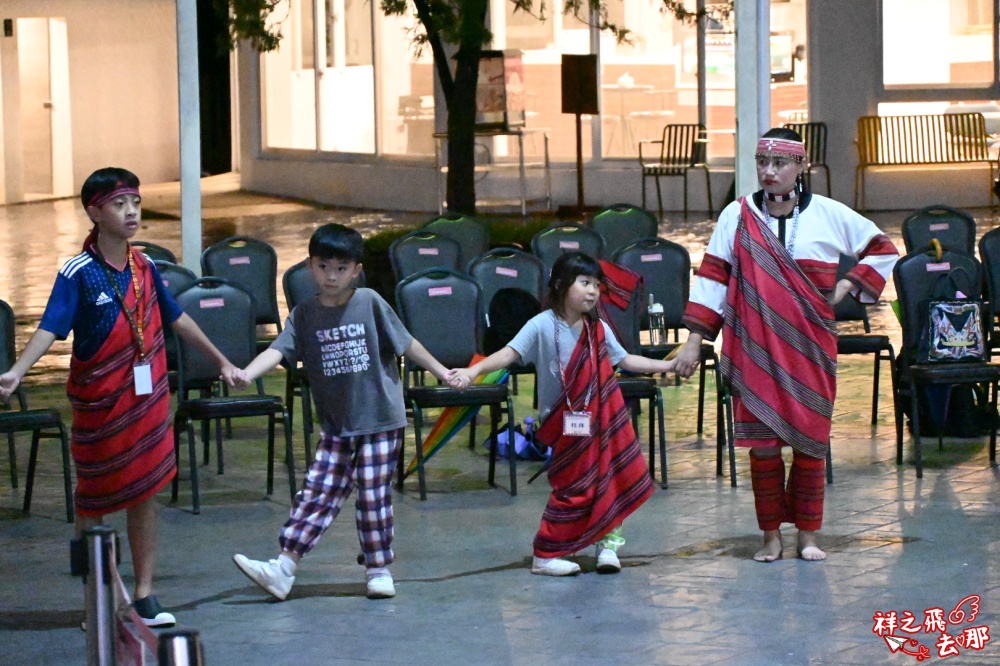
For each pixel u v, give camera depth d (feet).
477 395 31.30
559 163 89.10
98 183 22.24
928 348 32.14
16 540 28.68
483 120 76.64
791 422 24.75
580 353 24.73
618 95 88.63
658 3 87.30
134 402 22.56
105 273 22.50
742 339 24.91
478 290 35.50
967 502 29.53
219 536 28.60
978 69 86.43
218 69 118.52
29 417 29.86
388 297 50.06
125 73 110.22
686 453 34.78
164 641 11.32
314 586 25.17
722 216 25.67
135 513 22.99
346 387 23.80
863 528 27.76
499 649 21.56
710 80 87.04
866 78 85.76
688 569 25.48
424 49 88.94
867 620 22.41
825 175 86.43
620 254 38.83
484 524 29.04
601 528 24.85
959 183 85.25
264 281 41.24
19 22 102.12
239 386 23.27
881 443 35.12
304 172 99.76
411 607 23.79
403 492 31.83
